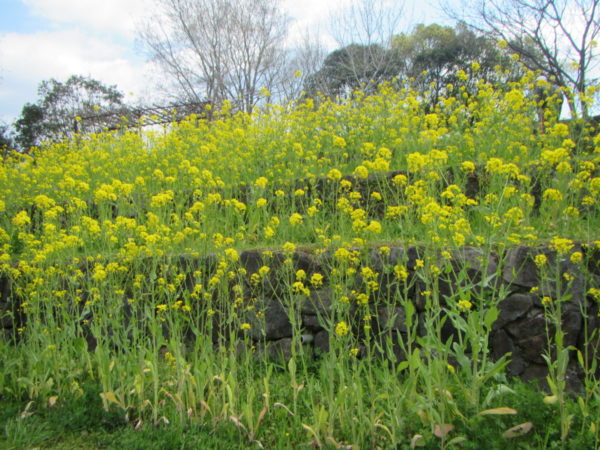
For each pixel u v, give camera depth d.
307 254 3.84
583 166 3.77
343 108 7.70
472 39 18.47
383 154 3.78
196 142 7.53
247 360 3.07
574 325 3.20
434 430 2.53
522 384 3.01
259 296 3.87
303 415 2.95
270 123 7.66
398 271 2.87
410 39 20.66
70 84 28.72
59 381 3.32
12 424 2.91
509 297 3.34
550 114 5.97
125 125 9.80
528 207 3.96
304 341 3.72
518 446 2.46
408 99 7.23
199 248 4.28
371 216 5.02
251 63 21.16
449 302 2.81
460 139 6.06
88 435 2.89
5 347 3.67
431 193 3.70
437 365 2.60
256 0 20.75
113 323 3.36
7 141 25.06
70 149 9.23
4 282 4.48
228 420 2.88
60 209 4.33
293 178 5.28
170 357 3.27
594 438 2.43
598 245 2.88
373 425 2.59
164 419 2.91
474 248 3.49
